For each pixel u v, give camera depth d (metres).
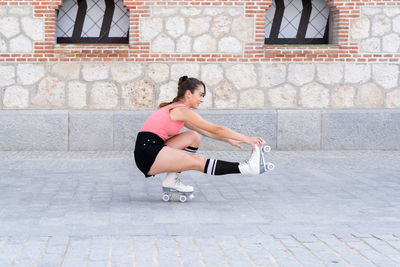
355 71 10.52
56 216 5.36
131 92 10.36
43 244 4.34
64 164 8.65
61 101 10.32
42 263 3.89
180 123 5.92
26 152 9.92
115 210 5.65
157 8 10.30
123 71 10.33
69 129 10.17
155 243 4.41
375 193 6.61
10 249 4.20
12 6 10.18
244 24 10.38
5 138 10.11
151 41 10.33
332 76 10.50
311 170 8.24
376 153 10.08
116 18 10.70
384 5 10.44
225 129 5.72
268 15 10.84
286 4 10.86
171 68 10.38
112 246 4.31
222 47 10.40
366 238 4.58
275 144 10.42
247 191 6.73
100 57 10.29
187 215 5.44
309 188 6.91
